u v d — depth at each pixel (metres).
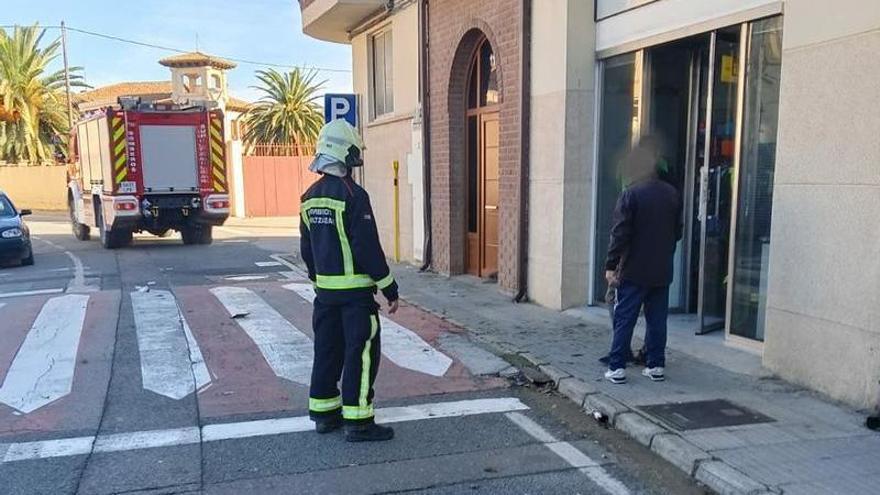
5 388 5.84
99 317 8.48
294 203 30.73
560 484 4.23
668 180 7.15
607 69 8.15
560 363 6.35
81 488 4.11
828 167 5.15
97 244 18.50
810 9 5.24
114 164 15.83
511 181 9.31
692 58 7.55
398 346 7.18
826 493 3.85
